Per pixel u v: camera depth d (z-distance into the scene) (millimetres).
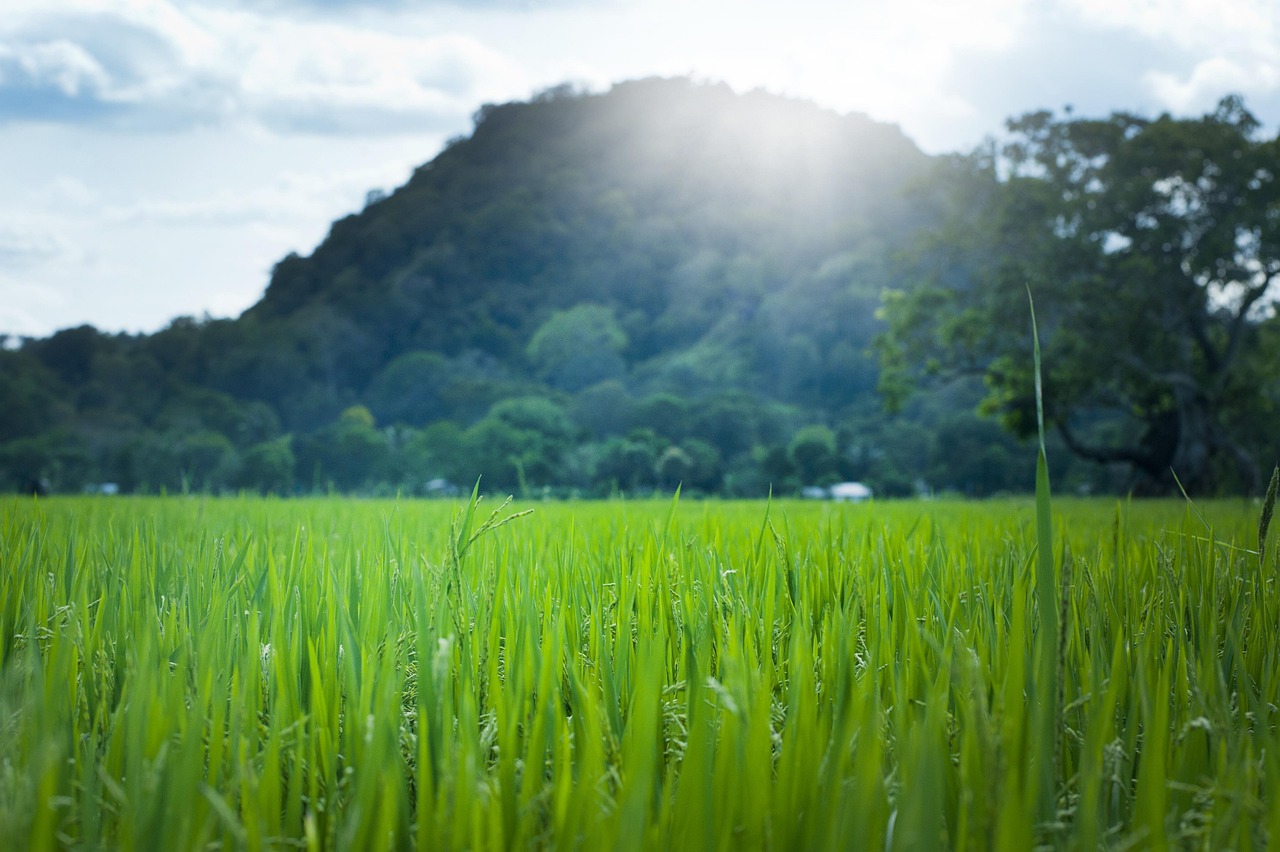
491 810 1446
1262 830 1505
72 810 1565
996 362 40156
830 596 3039
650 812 1590
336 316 187500
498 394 153875
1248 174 35500
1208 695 1998
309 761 1799
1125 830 1693
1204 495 37844
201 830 1402
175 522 6328
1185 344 38406
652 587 3094
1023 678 1764
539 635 2527
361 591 3016
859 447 111375
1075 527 6859
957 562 4008
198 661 2090
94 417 137000
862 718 1746
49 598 2996
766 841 1427
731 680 1616
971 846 1432
